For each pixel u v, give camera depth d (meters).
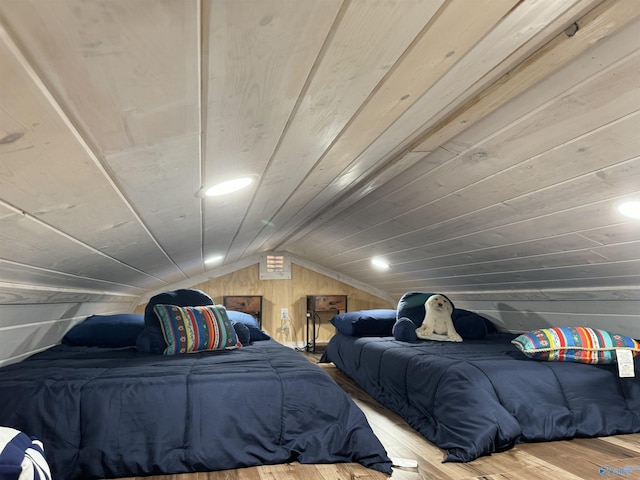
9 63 0.49
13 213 0.96
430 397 2.45
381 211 3.16
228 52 0.65
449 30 0.87
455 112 1.58
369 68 0.92
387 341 3.64
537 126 1.66
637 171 1.70
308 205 2.79
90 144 0.78
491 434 2.03
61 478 1.68
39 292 1.98
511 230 2.63
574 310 3.31
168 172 1.11
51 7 0.43
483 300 4.21
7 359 2.25
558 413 2.23
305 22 0.64
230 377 2.01
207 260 4.18
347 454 1.93
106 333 3.06
